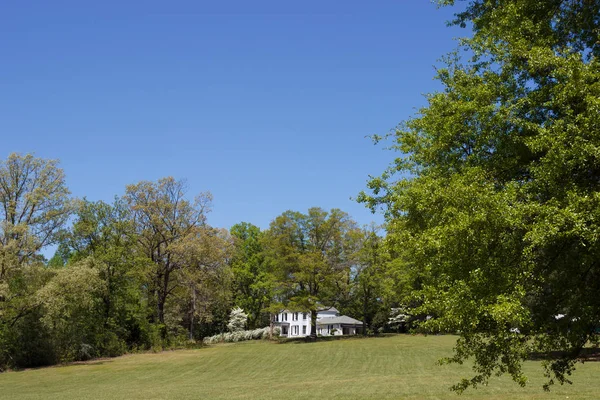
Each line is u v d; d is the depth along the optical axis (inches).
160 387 1122.7
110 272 2159.2
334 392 895.7
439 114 403.9
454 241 303.4
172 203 2325.3
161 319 2357.3
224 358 1763.0
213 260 2294.5
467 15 492.7
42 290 1565.0
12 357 1642.5
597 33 373.1
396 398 782.5
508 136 348.2
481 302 292.4
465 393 786.2
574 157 288.8
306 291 2476.6
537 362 1089.4
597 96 294.8
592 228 274.5
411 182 415.2
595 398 660.1
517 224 290.0
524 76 368.2
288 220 2586.1
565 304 348.8
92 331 2034.9
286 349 2007.9
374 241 2513.5
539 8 382.0
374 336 2495.1
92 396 995.3
